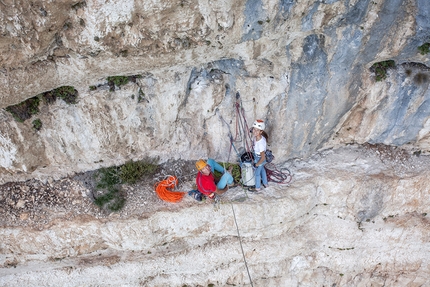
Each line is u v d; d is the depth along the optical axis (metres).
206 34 6.11
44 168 8.37
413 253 10.14
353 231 9.67
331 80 7.81
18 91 6.16
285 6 6.06
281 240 9.35
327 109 8.35
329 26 6.78
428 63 7.71
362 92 8.24
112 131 7.92
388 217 9.68
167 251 8.90
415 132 9.00
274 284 10.01
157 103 7.73
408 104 8.41
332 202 9.32
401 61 7.92
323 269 10.16
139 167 8.70
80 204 8.45
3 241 8.18
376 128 8.97
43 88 6.48
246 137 8.66
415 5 6.45
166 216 8.38
